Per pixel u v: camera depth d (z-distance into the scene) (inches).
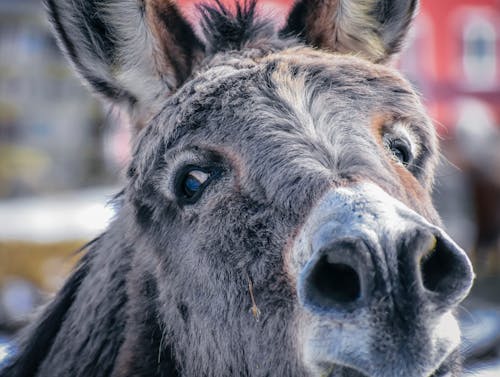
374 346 87.9
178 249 116.9
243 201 107.4
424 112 123.4
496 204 446.9
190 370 120.3
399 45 143.5
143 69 132.9
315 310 88.4
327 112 109.1
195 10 144.3
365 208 90.6
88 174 726.5
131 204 125.8
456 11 1095.6
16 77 804.0
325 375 95.0
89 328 133.6
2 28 812.0
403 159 116.7
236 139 109.7
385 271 86.7
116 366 127.7
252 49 131.0
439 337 91.0
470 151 463.8
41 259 361.4
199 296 114.4
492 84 1083.3
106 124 146.6
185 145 113.2
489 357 182.1
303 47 130.8
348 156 102.3
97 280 136.0
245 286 106.9
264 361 106.3
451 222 471.5
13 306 335.3
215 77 118.8
